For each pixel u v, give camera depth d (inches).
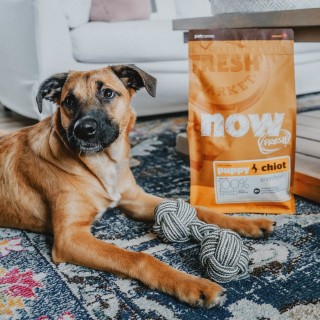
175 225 57.2
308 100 154.9
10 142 71.0
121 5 140.4
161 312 44.2
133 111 71.9
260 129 66.7
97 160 63.9
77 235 55.7
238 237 51.1
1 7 132.6
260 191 67.5
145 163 98.3
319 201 69.7
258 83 66.2
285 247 56.3
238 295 46.4
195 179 69.7
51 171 62.4
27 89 126.2
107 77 67.2
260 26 69.4
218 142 67.6
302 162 77.9
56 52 118.5
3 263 56.2
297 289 46.8
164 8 173.6
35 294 48.4
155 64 130.4
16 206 66.6
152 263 49.5
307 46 150.3
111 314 44.3
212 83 66.9
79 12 125.0
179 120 144.1
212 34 66.4
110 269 51.3
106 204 65.9
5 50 137.3
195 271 52.1
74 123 61.1
